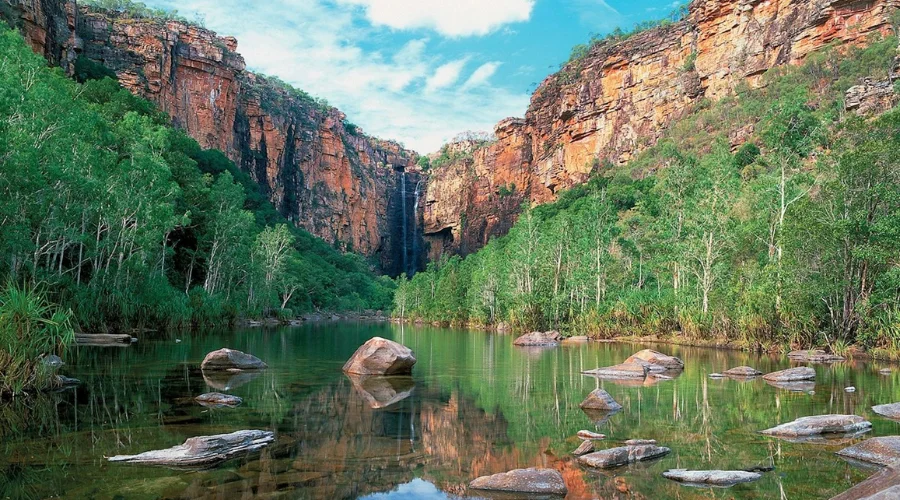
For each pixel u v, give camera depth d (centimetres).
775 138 3678
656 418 1197
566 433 1059
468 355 2834
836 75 7156
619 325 4219
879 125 2745
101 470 777
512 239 8231
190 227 5641
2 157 2359
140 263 3806
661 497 706
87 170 3244
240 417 1145
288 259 8488
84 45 10481
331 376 1833
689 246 4150
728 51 9762
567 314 5175
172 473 773
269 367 2066
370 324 7888
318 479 766
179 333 3803
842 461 862
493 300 6544
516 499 709
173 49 11788
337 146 17925
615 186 9188
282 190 15425
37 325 1422
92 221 3528
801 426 1054
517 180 15350
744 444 973
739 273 3666
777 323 2995
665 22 12394
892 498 512
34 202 2689
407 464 848
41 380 1401
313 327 6131
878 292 2547
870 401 1398
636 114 11594
